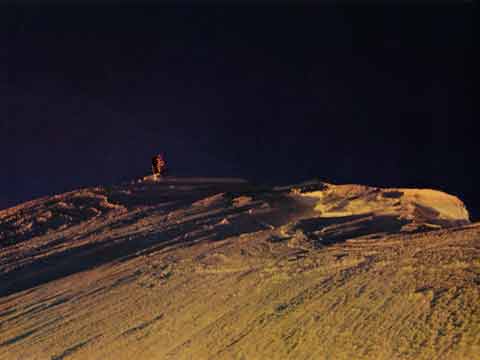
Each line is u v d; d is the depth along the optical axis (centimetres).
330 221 1498
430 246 1025
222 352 762
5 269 1511
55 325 1053
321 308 820
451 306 703
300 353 695
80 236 1764
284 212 1803
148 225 1777
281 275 1041
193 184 2375
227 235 1584
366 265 980
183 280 1180
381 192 1889
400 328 686
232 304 948
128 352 850
